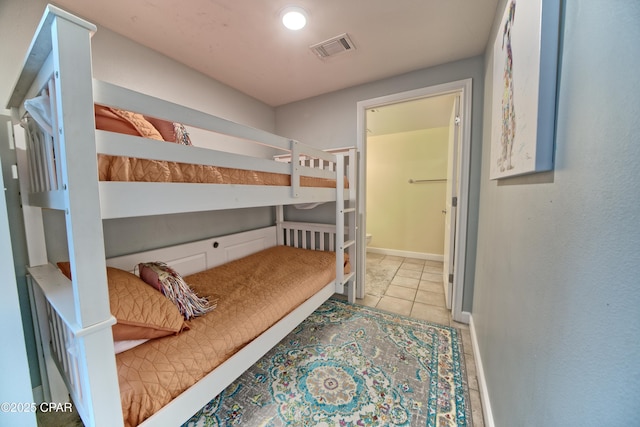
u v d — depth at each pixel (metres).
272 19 1.48
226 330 1.14
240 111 2.53
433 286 3.02
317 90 2.54
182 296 1.24
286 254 2.49
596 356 0.44
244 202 1.22
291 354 1.69
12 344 0.77
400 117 3.28
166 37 1.64
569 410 0.52
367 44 1.76
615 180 0.40
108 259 1.54
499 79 1.13
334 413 1.24
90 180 0.65
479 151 1.98
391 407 1.28
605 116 0.43
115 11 1.39
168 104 0.87
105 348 0.71
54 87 0.69
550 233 0.63
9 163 1.21
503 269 1.10
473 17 1.48
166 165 0.90
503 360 1.02
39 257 1.27
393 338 1.89
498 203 1.24
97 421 0.70
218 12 1.41
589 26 0.48
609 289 0.41
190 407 0.94
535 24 0.67
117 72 1.60
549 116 0.63
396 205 4.51
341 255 2.14
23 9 1.22
